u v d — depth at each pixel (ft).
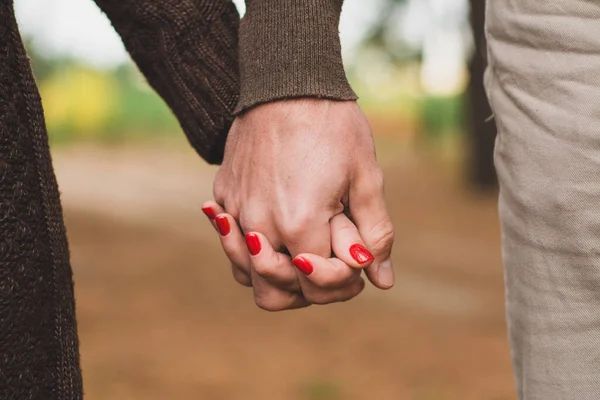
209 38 2.79
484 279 12.72
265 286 2.67
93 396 7.02
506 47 2.71
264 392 7.23
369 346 8.78
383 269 2.71
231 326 9.53
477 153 24.25
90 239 16.39
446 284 12.30
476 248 15.80
